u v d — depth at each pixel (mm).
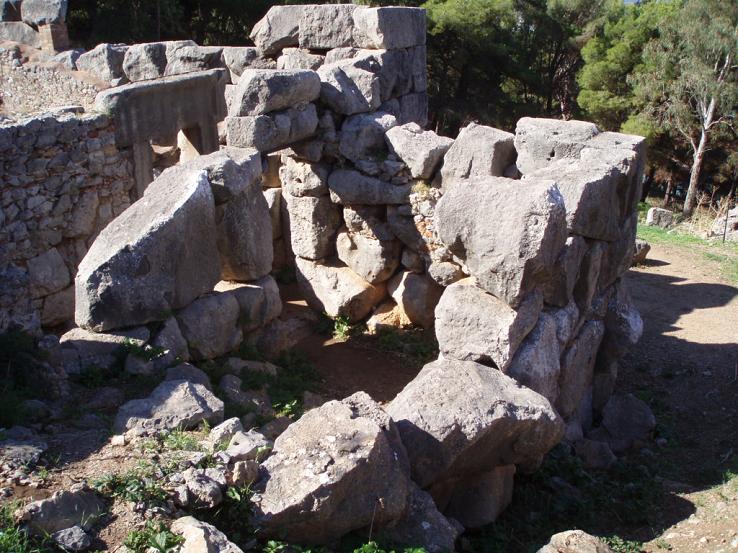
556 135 8102
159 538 3824
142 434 4941
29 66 13578
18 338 5598
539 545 5305
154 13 22422
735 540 5156
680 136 30016
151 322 6324
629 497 6066
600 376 7895
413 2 27344
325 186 9664
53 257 8883
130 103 9750
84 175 9164
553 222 5645
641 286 12641
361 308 9727
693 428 7750
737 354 9586
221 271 7379
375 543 4324
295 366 8102
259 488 4340
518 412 5246
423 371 5805
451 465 5051
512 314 5770
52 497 4008
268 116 8414
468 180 6035
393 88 11336
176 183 6926
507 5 27281
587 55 30203
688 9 26844
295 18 11594
